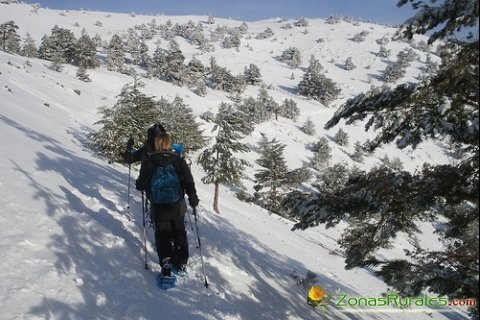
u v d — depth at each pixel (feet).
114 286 13.88
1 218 15.06
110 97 201.98
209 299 15.67
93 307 12.20
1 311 10.35
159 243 15.84
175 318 13.35
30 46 319.68
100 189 24.64
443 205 16.16
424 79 15.01
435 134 15.42
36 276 12.49
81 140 63.57
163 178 15.85
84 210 19.56
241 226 48.06
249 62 582.76
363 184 18.98
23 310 10.70
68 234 16.03
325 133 332.60
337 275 47.93
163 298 14.43
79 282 12.97
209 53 593.42
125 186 28.91
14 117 45.50
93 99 168.45
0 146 24.61
